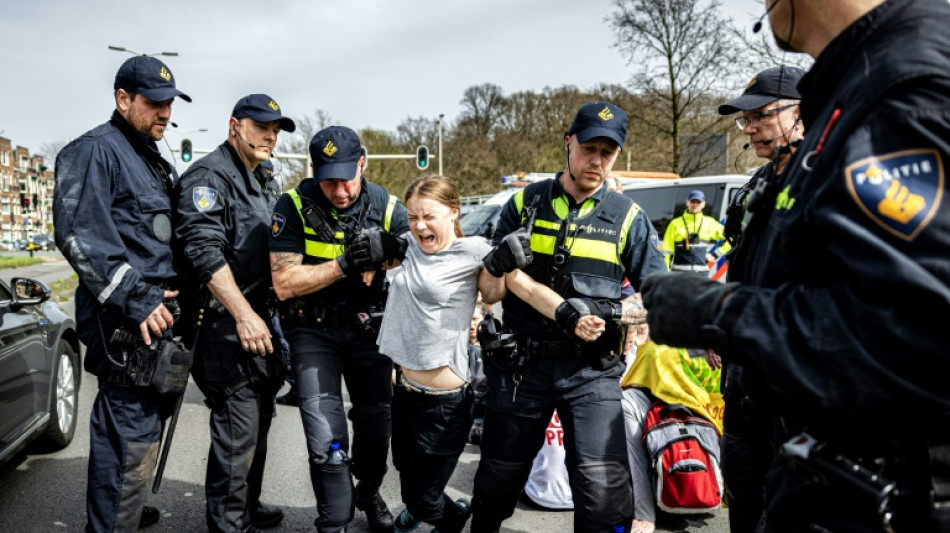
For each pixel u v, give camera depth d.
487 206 12.02
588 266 2.47
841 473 1.05
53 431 4.03
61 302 11.19
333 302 2.77
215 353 2.76
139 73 2.58
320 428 2.61
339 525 2.56
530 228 2.49
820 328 1.02
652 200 8.28
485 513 2.55
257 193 2.96
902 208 0.96
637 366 3.36
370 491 3.07
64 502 3.41
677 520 3.18
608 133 2.34
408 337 2.51
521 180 13.34
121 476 2.50
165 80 2.64
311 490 3.60
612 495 2.31
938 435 1.00
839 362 0.99
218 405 2.81
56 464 3.94
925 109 0.98
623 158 24.48
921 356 0.93
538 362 2.44
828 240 1.05
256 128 2.88
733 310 1.12
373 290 2.87
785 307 1.08
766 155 2.73
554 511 3.35
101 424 2.53
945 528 0.99
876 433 1.04
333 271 2.61
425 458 2.55
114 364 2.47
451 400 2.51
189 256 2.63
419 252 2.56
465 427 2.56
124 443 2.50
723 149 21.38
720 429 3.43
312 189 2.82
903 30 1.08
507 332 2.53
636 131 22.36
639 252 2.48
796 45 1.28
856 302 0.99
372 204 2.88
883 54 1.07
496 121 44.97
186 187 2.71
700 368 3.28
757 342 1.08
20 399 3.53
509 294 2.54
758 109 2.66
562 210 2.54
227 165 2.85
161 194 2.68
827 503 1.11
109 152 2.51
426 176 2.52
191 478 3.72
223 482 2.79
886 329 0.95
